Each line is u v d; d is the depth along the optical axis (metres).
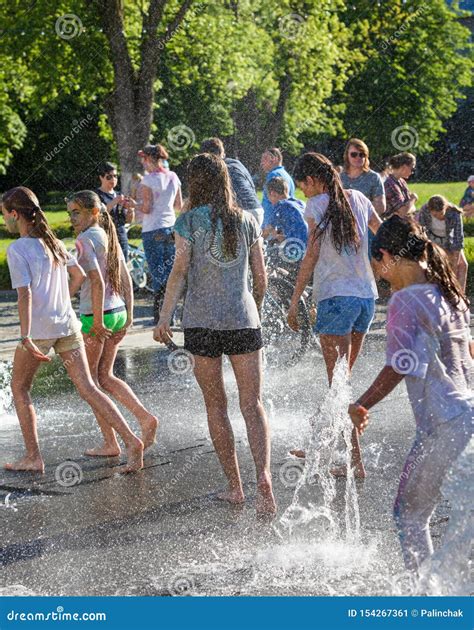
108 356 7.46
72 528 5.82
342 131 45.25
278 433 8.17
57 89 29.06
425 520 4.50
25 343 6.83
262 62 31.53
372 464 7.09
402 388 9.96
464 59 51.28
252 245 6.12
